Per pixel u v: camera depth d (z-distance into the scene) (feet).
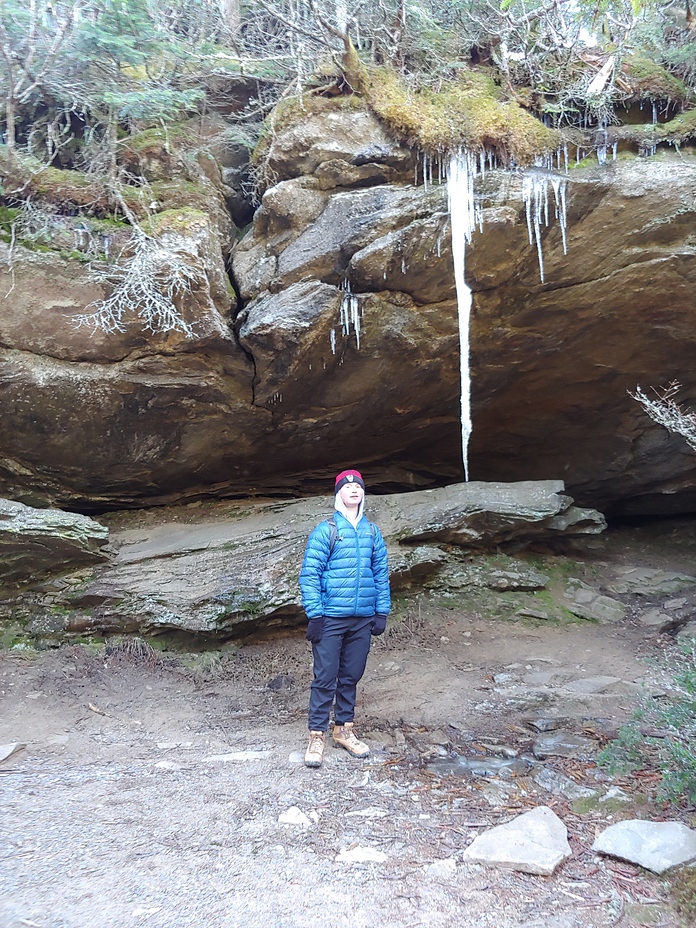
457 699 15.62
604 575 25.16
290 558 20.27
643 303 20.56
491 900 7.90
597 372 23.21
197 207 19.97
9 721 15.05
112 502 23.15
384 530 22.17
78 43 18.45
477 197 18.34
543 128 18.70
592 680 16.85
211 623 18.85
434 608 21.68
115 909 7.75
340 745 13.07
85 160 20.11
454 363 21.67
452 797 10.71
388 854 8.96
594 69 19.93
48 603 19.57
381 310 19.54
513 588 22.61
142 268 17.74
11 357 18.57
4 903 7.81
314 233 19.06
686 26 21.45
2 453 20.39
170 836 9.54
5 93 19.56
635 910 7.62
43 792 11.21
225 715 15.70
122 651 18.81
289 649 19.48
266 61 21.70
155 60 20.76
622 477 27.53
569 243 19.07
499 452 26.71
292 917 7.63
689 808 9.68
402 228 18.35
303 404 21.49
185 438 21.76
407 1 20.48
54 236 18.03
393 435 24.21
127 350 19.22
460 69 20.04
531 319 20.85
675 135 19.03
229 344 19.61
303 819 10.00
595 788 10.75
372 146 18.79
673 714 10.46
